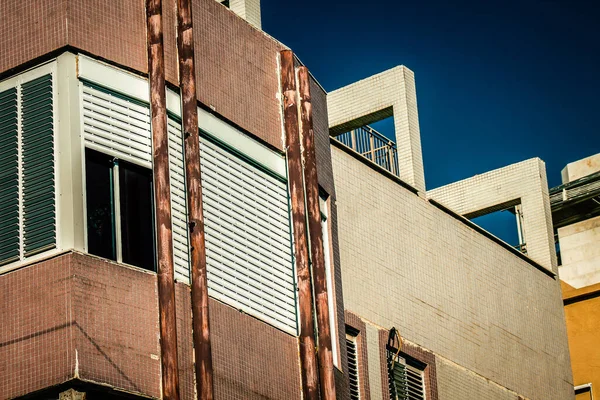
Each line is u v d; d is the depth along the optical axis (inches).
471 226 1096.8
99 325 610.9
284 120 760.3
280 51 776.9
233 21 749.9
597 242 1433.3
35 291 615.8
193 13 718.5
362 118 1076.5
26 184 640.4
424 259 1016.9
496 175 1218.6
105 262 625.3
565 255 1450.5
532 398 1098.7
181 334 639.8
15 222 634.8
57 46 658.2
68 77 650.8
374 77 1082.7
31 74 660.7
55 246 621.9
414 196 1032.2
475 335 1048.8
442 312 1016.2
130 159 653.9
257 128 738.2
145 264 642.2
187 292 650.8
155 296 636.7
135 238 642.8
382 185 996.6
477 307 1064.8
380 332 933.2
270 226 722.8
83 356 598.9
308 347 708.7
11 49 668.7
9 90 662.5
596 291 1258.6
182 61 695.1
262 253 709.9
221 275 677.3
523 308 1133.1
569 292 1269.7
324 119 833.5
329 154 827.4
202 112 700.7
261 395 675.4
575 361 1251.2
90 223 630.5
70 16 661.9
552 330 1168.2
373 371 912.3
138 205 649.6
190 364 639.8
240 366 666.8
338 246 839.1
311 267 735.1
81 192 631.2
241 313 681.0
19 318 614.5
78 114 645.9
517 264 1147.3
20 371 605.0
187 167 673.6
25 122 652.7
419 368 972.6
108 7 677.9
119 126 657.0
